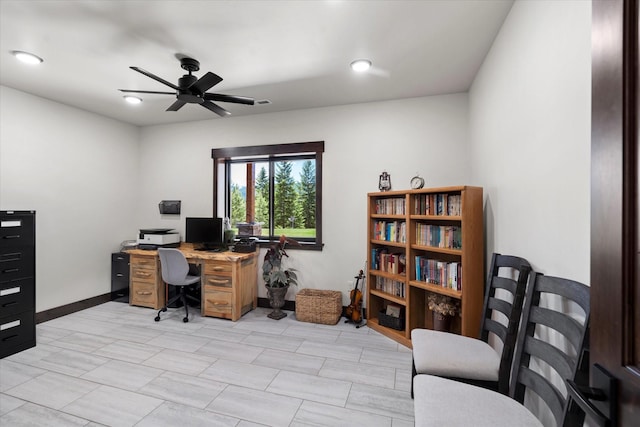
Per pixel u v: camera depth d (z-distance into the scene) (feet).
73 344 9.65
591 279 2.26
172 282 12.02
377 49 8.09
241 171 14.80
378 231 11.34
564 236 4.32
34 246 9.59
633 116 1.92
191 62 8.71
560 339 4.39
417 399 4.34
